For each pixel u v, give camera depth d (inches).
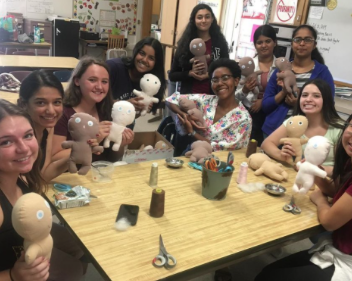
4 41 176.7
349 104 105.6
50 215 32.9
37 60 145.3
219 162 52.9
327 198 53.9
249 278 74.5
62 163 51.6
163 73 85.3
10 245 37.8
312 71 87.3
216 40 104.1
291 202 51.6
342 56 121.3
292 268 50.4
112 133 59.9
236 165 66.0
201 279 71.7
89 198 46.4
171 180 56.4
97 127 51.5
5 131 34.1
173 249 38.5
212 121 78.5
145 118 182.1
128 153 67.3
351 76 119.5
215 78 74.4
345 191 47.1
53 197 46.8
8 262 38.0
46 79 51.7
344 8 118.0
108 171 54.3
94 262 35.8
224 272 70.7
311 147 52.7
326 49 126.0
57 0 234.1
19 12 224.2
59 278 46.7
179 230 42.4
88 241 38.6
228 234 42.7
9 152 34.5
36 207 31.4
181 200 50.1
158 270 34.8
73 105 63.1
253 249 40.8
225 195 52.2
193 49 96.0
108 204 47.0
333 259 49.1
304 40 85.2
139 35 268.7
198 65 96.9
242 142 77.0
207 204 49.7
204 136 79.2
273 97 88.7
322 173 52.2
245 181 57.5
